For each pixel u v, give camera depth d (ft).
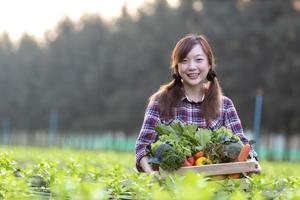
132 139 228.22
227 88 173.68
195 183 12.32
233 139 18.78
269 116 171.83
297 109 166.09
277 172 36.76
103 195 12.99
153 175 17.12
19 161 36.55
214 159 18.52
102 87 249.96
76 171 21.58
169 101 21.06
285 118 172.96
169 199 12.01
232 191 17.01
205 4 187.52
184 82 21.39
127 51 226.17
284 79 166.61
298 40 166.81
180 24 198.70
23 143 288.30
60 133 270.87
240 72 172.86
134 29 230.27
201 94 21.47
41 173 19.62
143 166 20.04
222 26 176.35
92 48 268.62
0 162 20.47
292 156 194.70
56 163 20.86
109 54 246.88
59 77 277.44
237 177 18.33
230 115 21.59
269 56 170.91
